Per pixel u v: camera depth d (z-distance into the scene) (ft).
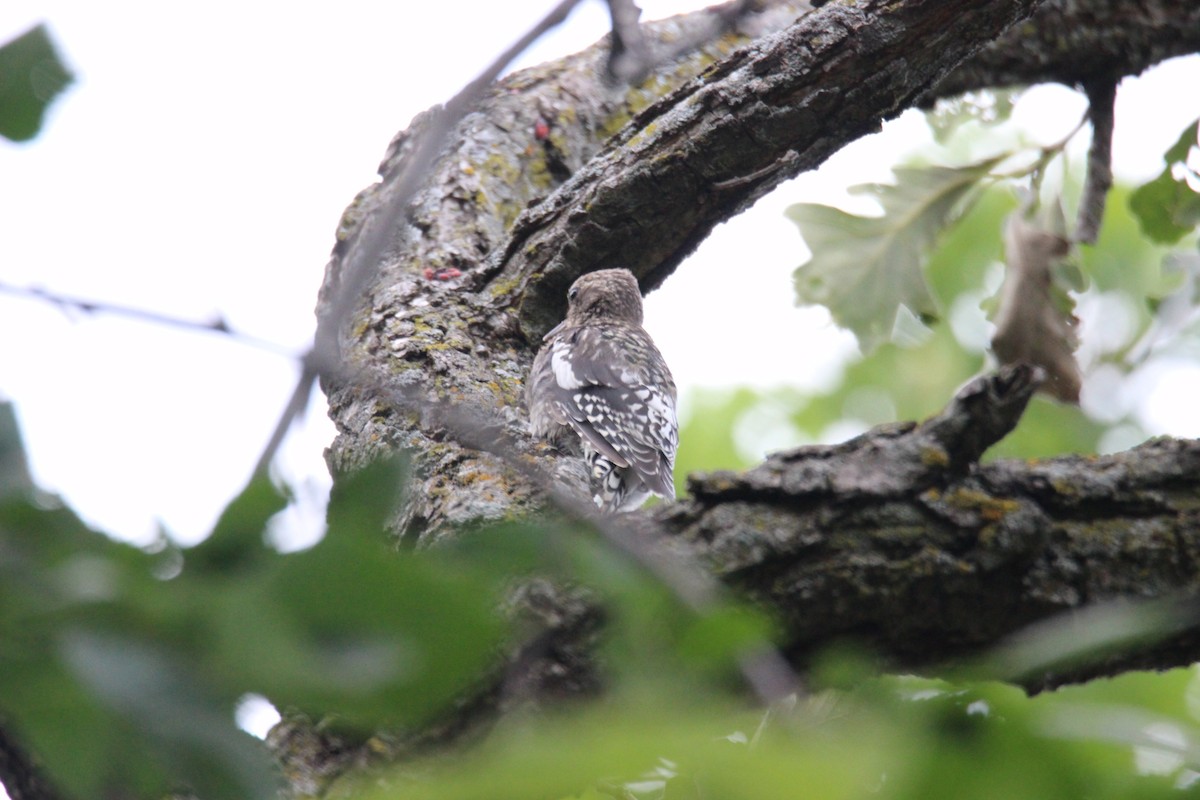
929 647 19.02
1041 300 35.27
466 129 40.11
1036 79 38.06
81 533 6.10
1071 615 7.84
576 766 5.28
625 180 33.30
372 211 37.68
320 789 15.79
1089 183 37.68
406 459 6.29
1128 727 6.52
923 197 38.37
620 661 7.42
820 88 32.12
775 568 18.29
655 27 43.88
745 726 7.73
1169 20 37.22
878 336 39.06
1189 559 18.85
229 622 5.59
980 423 18.61
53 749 5.49
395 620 5.51
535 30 10.99
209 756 5.53
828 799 5.53
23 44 7.86
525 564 6.89
